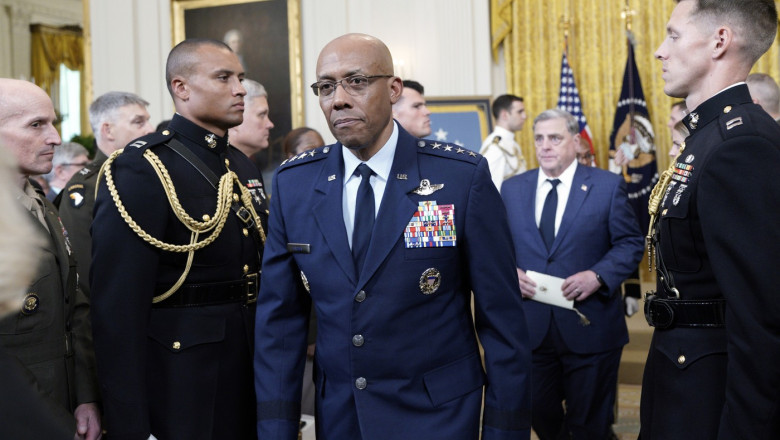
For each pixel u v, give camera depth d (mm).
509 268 1905
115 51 8773
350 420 1850
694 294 1816
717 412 1756
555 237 3359
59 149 5332
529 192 3488
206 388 2215
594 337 3229
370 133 1819
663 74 1953
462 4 7742
